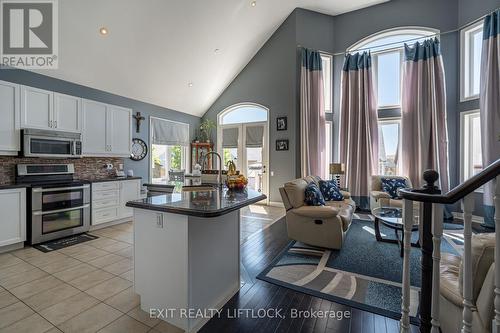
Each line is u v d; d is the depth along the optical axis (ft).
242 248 10.83
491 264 3.56
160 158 20.49
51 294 7.04
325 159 19.79
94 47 12.66
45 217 11.21
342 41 19.92
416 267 8.75
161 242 5.87
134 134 17.65
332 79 20.27
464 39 15.92
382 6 18.52
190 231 5.55
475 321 3.65
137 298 6.86
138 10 12.37
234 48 18.83
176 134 21.30
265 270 8.64
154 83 17.24
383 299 6.83
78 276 8.13
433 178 3.78
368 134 18.07
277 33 20.02
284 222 15.25
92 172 14.87
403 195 3.88
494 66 13.23
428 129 16.39
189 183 10.25
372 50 18.93
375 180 17.15
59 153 12.05
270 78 20.45
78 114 12.97
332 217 10.27
